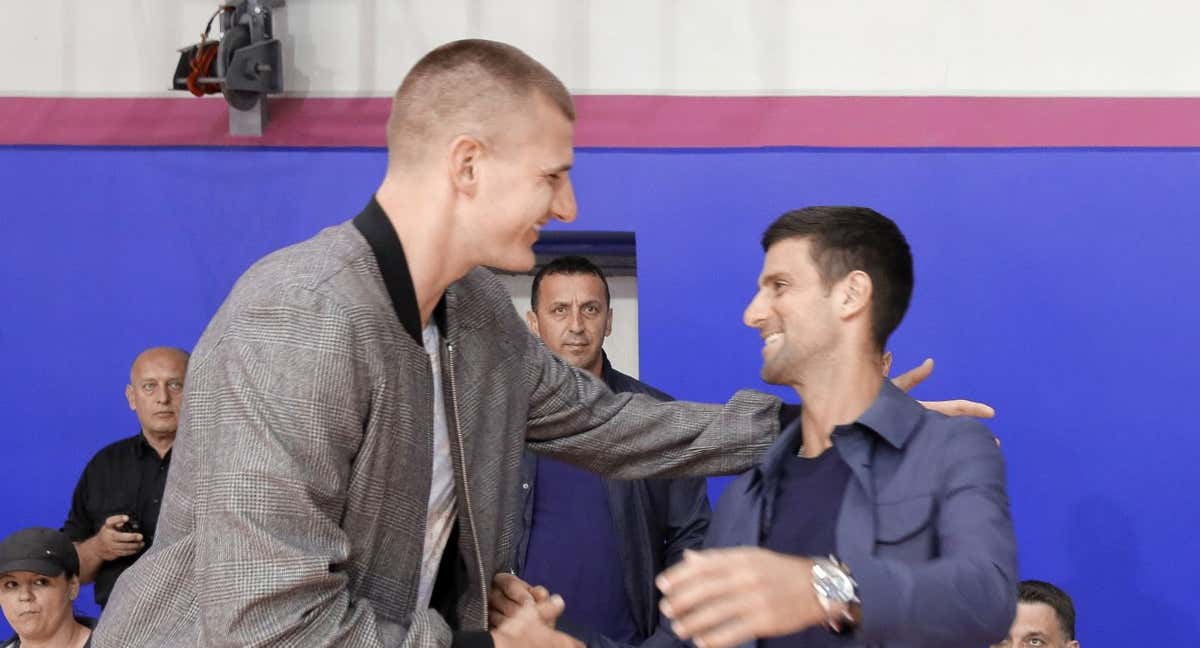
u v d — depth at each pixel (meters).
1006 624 1.72
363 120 4.32
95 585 3.99
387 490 1.85
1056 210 4.21
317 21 4.32
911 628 1.64
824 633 1.91
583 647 2.02
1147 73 4.22
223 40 4.12
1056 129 4.21
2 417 4.38
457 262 1.90
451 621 2.04
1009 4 4.23
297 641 1.69
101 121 4.36
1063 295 4.21
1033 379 4.21
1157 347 4.20
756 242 4.25
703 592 1.60
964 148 4.23
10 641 3.77
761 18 4.27
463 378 2.01
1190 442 4.19
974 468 1.88
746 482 2.11
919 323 4.22
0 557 3.63
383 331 1.80
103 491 4.11
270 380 1.72
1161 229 4.20
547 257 4.60
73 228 4.37
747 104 4.27
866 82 4.26
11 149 4.37
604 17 4.29
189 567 1.83
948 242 4.22
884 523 1.91
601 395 2.24
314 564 1.69
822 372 2.03
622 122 4.28
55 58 4.38
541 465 3.53
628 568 3.46
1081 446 4.20
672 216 4.27
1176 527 4.18
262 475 1.69
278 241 4.34
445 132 1.85
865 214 2.04
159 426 4.09
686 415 2.26
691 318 4.25
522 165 1.87
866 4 4.26
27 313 4.38
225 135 4.34
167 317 4.36
